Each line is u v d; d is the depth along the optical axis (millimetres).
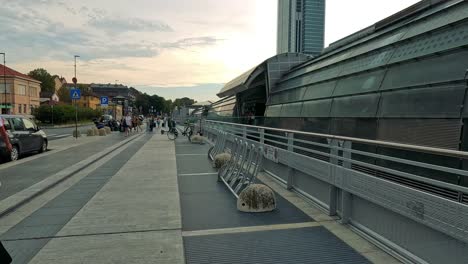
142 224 5293
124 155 14039
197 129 27203
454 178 6066
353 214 5191
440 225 3490
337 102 11758
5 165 11109
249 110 33094
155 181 8586
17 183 8266
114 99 57844
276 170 8867
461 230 3258
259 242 4574
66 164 11250
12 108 69875
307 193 6898
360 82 10641
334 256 4133
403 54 8852
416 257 3895
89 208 6184
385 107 8758
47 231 5020
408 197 3914
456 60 6926
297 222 5375
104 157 13391
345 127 10641
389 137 8242
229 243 4543
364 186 4723
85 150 15734
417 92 7691
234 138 9023
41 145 15844
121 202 6594
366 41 12141
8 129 13273
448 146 6504
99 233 4914
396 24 10969
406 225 4086
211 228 5121
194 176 9305
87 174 9602
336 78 12594
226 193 7344
